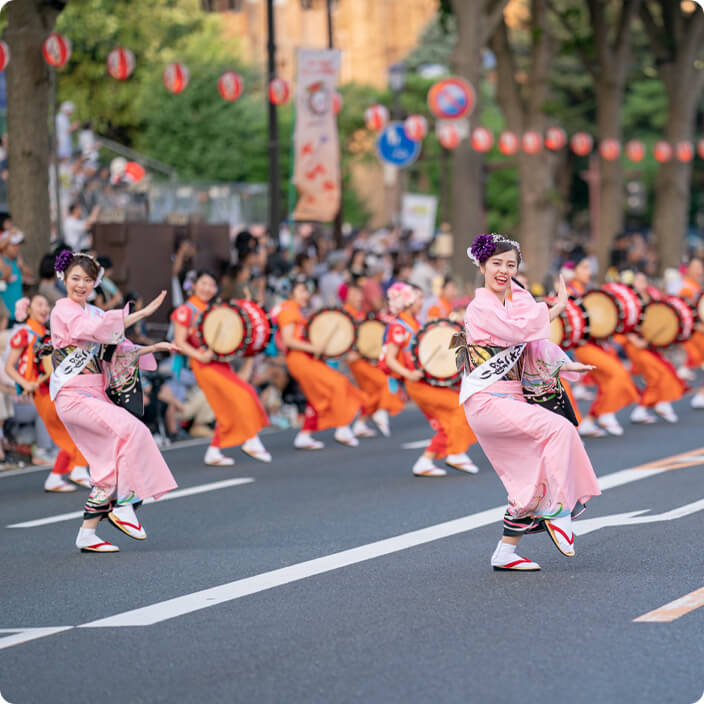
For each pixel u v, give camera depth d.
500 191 72.75
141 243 24.23
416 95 69.62
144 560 11.90
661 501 14.00
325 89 28.98
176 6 56.06
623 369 20.00
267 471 17.64
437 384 16.39
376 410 21.38
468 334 10.54
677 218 43.78
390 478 16.66
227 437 18.19
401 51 100.19
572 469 10.37
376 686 7.73
